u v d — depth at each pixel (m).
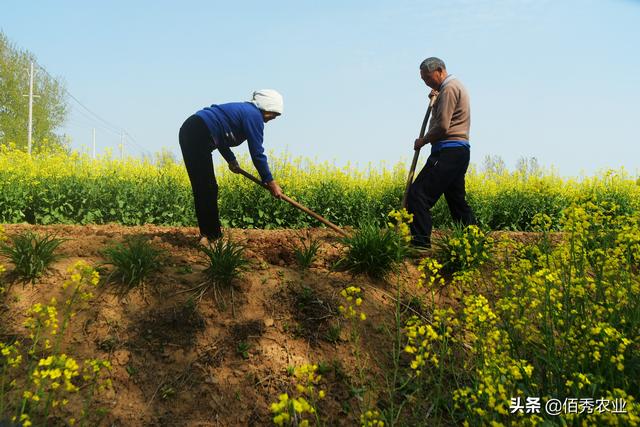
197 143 4.52
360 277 4.24
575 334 3.07
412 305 4.02
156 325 3.55
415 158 5.07
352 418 3.11
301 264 4.33
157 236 4.91
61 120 36.56
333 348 3.55
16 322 3.47
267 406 3.14
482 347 2.96
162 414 3.06
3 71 33.59
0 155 9.17
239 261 3.98
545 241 4.05
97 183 9.09
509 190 10.42
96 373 3.16
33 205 8.66
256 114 4.58
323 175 9.86
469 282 3.96
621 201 9.37
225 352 3.43
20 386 3.05
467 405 2.64
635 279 3.45
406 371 3.42
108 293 3.73
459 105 4.93
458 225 5.02
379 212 9.44
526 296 3.42
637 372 2.90
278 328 3.64
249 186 8.92
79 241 4.46
